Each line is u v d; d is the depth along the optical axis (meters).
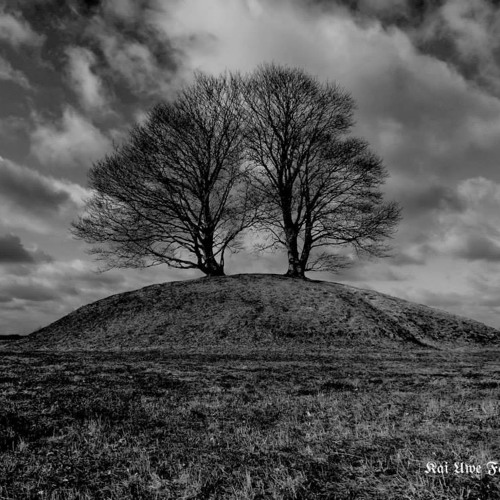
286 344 25.84
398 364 18.56
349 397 11.20
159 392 11.31
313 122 38.25
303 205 39.00
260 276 38.03
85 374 13.70
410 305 35.44
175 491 5.68
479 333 32.00
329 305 31.95
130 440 7.54
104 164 35.78
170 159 36.28
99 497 5.54
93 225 35.88
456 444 7.26
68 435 7.69
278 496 5.48
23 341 28.00
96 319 30.53
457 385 13.03
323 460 6.68
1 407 9.10
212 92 37.75
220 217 37.59
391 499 5.52
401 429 8.20
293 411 9.62
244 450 7.13
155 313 30.44
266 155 38.81
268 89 38.41
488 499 5.50
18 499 5.44
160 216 36.34
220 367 16.52
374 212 37.59
